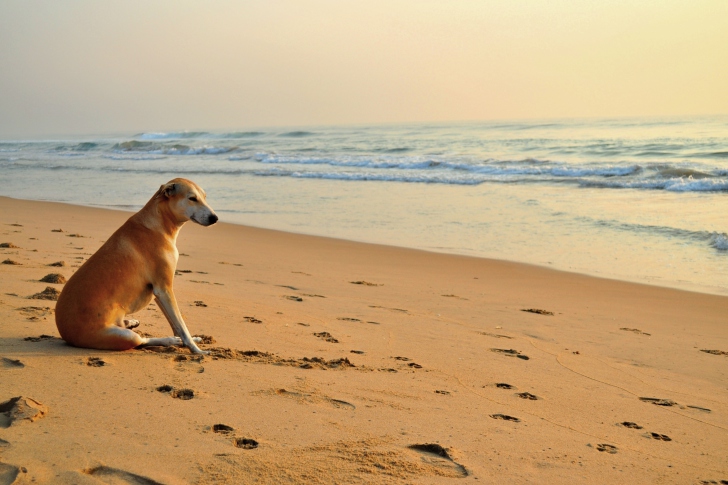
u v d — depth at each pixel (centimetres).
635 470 362
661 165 2411
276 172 2828
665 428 449
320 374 489
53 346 483
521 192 2092
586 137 4466
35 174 3112
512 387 518
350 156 3588
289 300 818
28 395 374
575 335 743
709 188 1994
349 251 1290
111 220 1565
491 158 3191
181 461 303
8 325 537
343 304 827
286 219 1716
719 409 502
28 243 1111
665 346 709
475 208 1822
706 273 1114
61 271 812
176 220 534
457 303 889
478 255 1271
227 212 1845
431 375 529
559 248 1327
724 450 410
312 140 5719
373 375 507
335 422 384
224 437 340
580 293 984
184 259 1126
